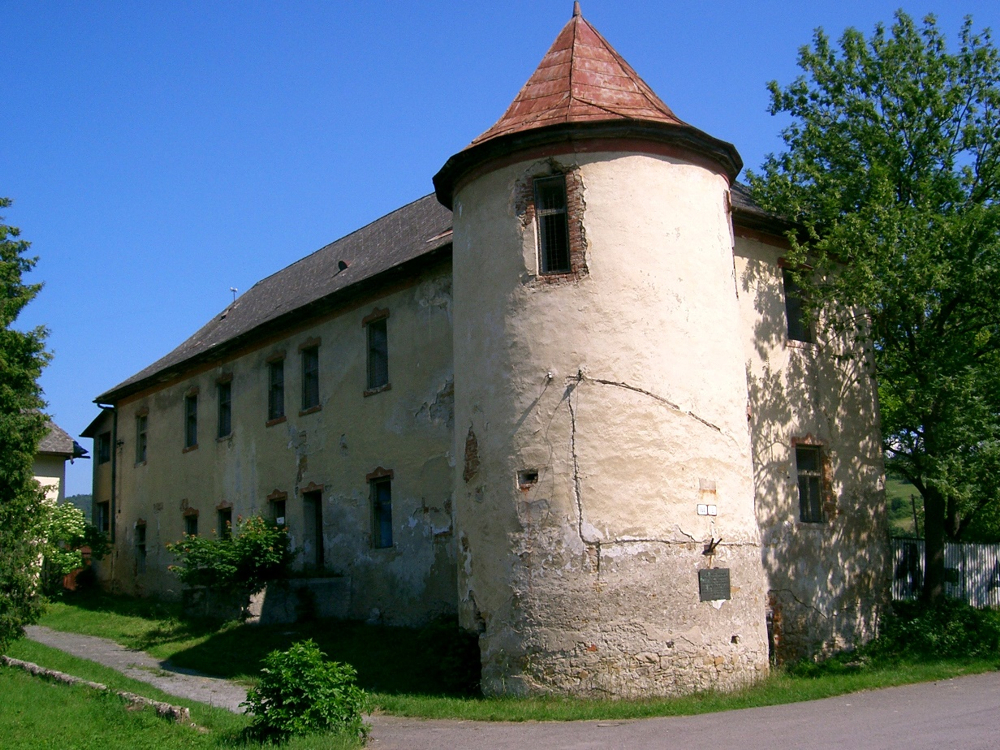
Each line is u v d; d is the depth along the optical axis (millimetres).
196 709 12344
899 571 19938
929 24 19562
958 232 17578
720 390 14375
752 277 18109
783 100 20500
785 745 8984
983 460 17312
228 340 25359
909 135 19359
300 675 10391
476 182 15094
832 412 18781
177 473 27859
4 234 17656
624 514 13188
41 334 17141
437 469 18578
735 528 14062
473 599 14164
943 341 18312
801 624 17156
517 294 14203
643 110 14984
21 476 16375
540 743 9898
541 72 15789
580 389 13578
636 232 14055
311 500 22250
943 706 11094
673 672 12898
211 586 20844
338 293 21375
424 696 13523
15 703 12656
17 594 16422
